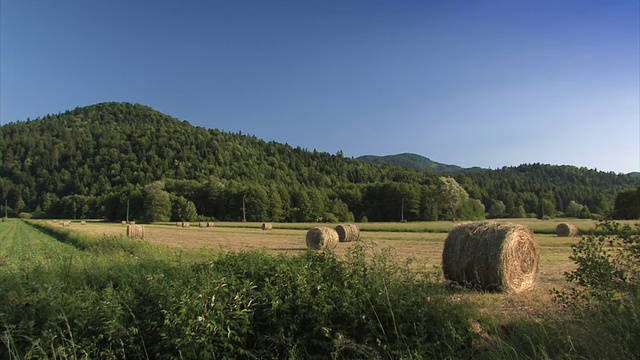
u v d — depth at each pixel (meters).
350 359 5.38
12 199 133.50
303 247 27.67
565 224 36.78
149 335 5.70
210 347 5.18
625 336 4.71
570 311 5.86
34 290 6.31
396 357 5.21
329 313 5.67
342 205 105.25
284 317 5.66
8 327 5.21
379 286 6.02
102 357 5.41
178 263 7.93
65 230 36.75
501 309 7.51
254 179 150.12
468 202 101.94
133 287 6.68
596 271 5.90
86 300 6.05
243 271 6.82
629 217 47.59
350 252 7.07
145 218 99.50
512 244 10.35
